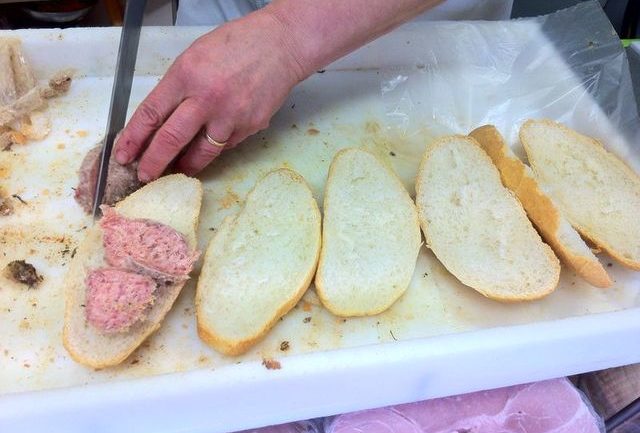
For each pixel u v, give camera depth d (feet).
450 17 2.28
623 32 2.94
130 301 1.30
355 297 1.44
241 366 1.24
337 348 1.36
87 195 1.59
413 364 1.28
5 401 1.15
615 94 1.97
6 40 1.84
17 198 1.62
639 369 1.51
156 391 1.19
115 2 3.45
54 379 1.30
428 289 1.52
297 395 1.26
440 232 1.61
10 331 1.37
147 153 1.54
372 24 1.66
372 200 1.63
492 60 2.09
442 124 1.93
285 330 1.42
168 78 1.51
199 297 1.39
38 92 1.81
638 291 1.57
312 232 1.54
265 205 1.60
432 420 1.35
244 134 1.65
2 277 1.45
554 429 1.34
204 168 1.72
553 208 1.55
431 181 1.70
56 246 1.53
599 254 1.63
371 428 1.33
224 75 1.48
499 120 1.96
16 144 1.74
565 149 1.82
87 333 1.32
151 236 1.42
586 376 1.55
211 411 1.23
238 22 1.55
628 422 1.43
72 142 1.77
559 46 2.09
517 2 2.95
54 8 3.41
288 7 1.57
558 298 1.54
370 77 2.04
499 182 1.69
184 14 2.30
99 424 1.18
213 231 1.59
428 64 2.07
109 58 1.92
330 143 1.84
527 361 1.34
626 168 1.77
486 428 1.35
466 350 1.30
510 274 1.51
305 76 1.67
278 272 1.45
